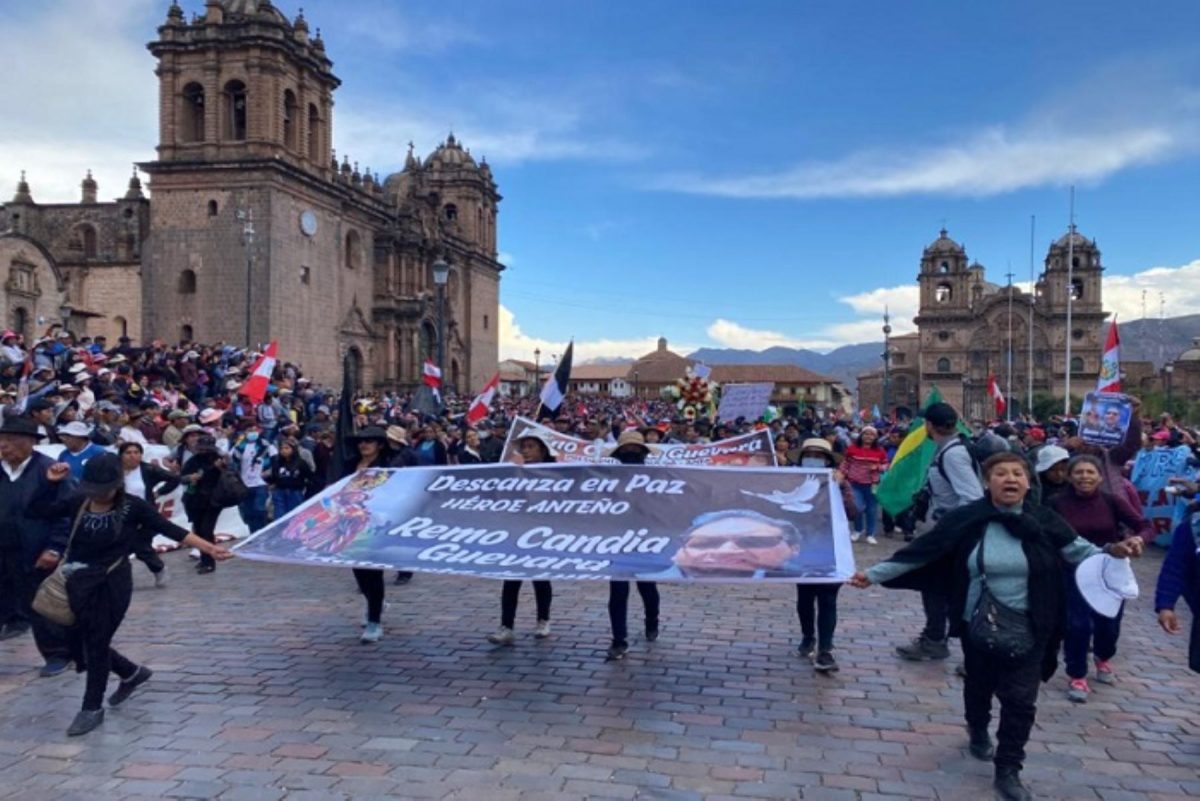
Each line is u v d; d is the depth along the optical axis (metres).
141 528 7.23
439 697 7.61
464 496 8.71
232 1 52.72
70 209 62.53
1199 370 104.88
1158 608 6.95
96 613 6.90
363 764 6.21
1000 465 5.95
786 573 7.30
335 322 57.31
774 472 8.47
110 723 7.00
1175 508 16.39
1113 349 16.36
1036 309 113.94
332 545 8.26
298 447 16.83
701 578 7.27
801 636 9.74
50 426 14.00
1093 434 12.59
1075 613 7.79
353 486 9.09
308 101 54.84
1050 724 7.27
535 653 8.96
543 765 6.21
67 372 22.75
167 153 51.28
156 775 6.04
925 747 6.64
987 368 115.00
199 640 9.40
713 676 8.28
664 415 50.84
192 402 28.08
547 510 8.40
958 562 6.08
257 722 7.01
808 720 7.17
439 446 17.19
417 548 8.10
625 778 6.02
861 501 17.28
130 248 60.78
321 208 55.50
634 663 8.64
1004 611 5.82
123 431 15.15
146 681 7.98
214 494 13.26
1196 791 6.00
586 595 11.76
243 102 52.50
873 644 9.48
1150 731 7.12
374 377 62.78
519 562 7.77
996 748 6.25
